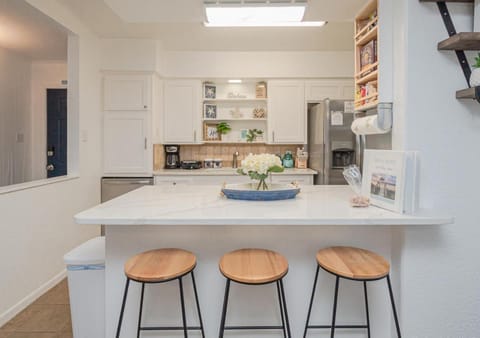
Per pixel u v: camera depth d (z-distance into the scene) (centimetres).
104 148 376
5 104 374
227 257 150
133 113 377
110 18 311
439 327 166
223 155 441
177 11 218
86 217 143
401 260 167
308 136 420
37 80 424
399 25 170
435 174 165
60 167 431
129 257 170
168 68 404
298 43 377
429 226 165
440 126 165
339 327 161
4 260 216
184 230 171
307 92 412
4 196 216
